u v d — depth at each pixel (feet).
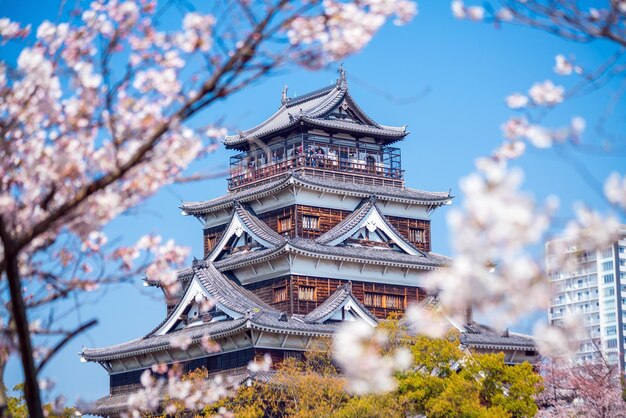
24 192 55.93
